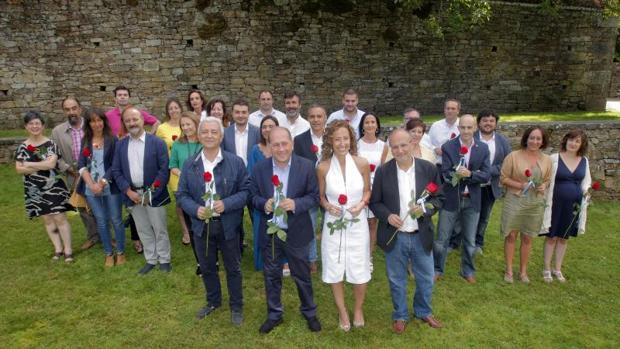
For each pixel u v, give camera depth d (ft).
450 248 15.03
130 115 11.61
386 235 9.87
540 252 15.12
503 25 34.96
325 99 33.40
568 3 35.12
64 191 13.29
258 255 13.11
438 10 33.71
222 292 12.01
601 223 18.79
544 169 12.03
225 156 10.28
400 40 33.71
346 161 9.81
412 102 34.99
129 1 29.43
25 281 12.37
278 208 9.07
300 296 10.16
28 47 28.91
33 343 9.80
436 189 9.39
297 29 31.83
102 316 10.83
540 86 36.88
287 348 9.73
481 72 35.63
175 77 31.09
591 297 12.21
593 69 36.99
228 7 30.66
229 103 32.09
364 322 10.70
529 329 10.63
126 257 13.97
